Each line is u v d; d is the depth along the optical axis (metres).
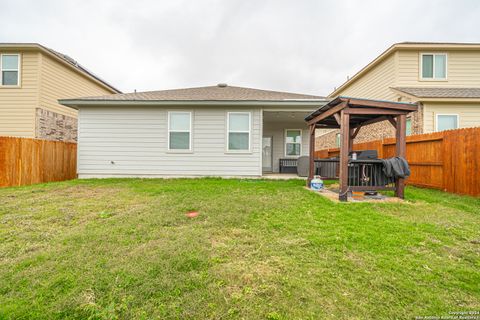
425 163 6.61
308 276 2.01
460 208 4.27
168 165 8.56
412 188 6.61
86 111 8.54
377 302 1.70
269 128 11.76
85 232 2.99
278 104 8.14
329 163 8.61
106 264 2.17
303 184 7.18
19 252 2.46
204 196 5.14
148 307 1.64
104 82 14.72
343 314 1.59
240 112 8.46
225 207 4.18
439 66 10.38
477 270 2.12
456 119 9.08
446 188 5.94
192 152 8.54
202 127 8.52
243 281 1.93
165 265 2.15
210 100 8.13
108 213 3.87
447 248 2.55
